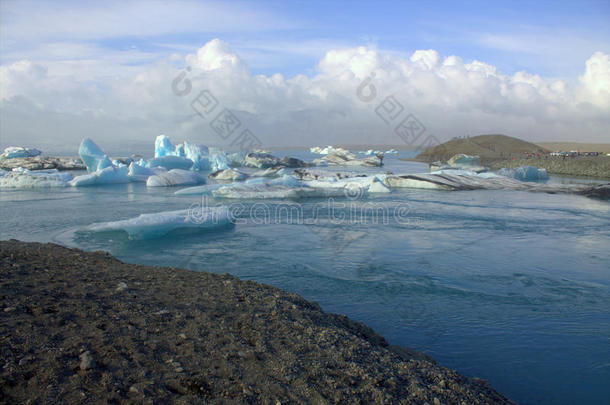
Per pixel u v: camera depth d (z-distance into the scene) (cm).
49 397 238
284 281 686
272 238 1020
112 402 241
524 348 452
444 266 783
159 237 1023
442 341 467
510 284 679
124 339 322
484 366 412
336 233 1082
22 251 655
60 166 3653
